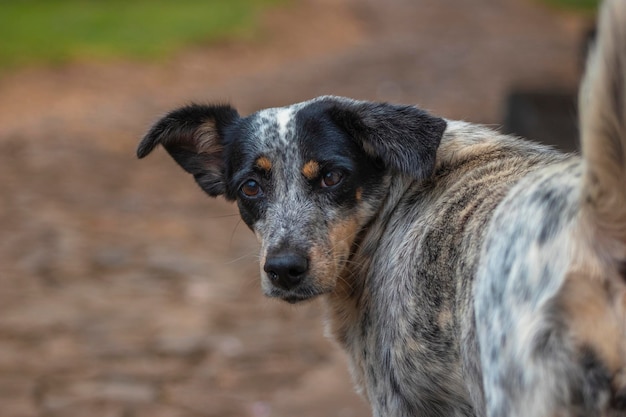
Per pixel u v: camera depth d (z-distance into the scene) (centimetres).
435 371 585
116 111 2692
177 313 1305
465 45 4162
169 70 3306
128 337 1227
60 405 1052
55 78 2984
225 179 756
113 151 2262
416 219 633
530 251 492
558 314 458
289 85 3162
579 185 483
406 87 3095
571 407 454
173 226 1700
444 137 675
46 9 4044
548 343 457
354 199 685
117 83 3042
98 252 1539
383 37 4438
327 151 682
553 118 1716
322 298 731
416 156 631
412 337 595
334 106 689
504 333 488
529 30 4706
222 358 1166
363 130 671
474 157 649
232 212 1795
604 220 464
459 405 588
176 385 1099
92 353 1180
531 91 1927
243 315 1299
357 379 696
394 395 622
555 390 455
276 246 673
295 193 691
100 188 1941
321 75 3375
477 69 3459
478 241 554
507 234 514
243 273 1452
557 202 493
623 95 456
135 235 1638
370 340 654
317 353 1177
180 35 3806
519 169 604
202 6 4559
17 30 3475
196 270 1463
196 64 3459
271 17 4538
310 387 1080
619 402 455
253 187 715
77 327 1255
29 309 1310
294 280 668
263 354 1177
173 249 1561
